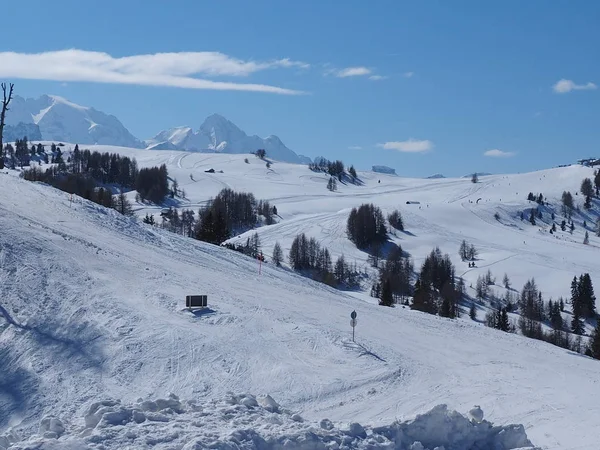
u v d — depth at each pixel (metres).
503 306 104.44
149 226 51.34
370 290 107.38
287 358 24.92
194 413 12.66
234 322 28.55
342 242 140.00
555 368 28.05
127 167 181.88
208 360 23.67
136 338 24.89
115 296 29.27
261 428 11.89
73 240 36.91
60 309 26.67
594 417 20.19
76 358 22.91
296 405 20.56
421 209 181.00
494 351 30.55
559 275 125.56
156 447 10.62
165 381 21.80
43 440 10.50
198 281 35.66
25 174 121.56
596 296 112.12
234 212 148.75
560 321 93.62
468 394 22.52
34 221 39.12
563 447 16.75
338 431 12.22
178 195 182.50
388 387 22.75
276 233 143.00
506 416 19.98
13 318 25.25
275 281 41.75
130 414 12.07
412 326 34.38
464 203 195.62
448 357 28.12
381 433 12.70
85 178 131.88
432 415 13.26
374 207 158.12
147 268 35.69
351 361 25.42
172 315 28.23
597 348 65.62
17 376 21.36
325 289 45.16
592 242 172.75
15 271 29.61
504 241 157.88
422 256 137.62
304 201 193.62
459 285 112.69
